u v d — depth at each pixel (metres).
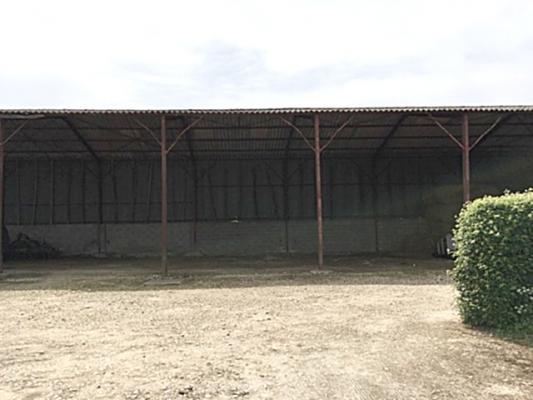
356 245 23.70
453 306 8.76
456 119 17.77
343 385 4.67
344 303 9.46
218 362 5.50
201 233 23.53
